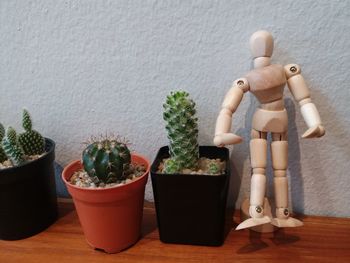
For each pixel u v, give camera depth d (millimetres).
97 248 564
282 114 510
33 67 655
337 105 568
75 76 645
